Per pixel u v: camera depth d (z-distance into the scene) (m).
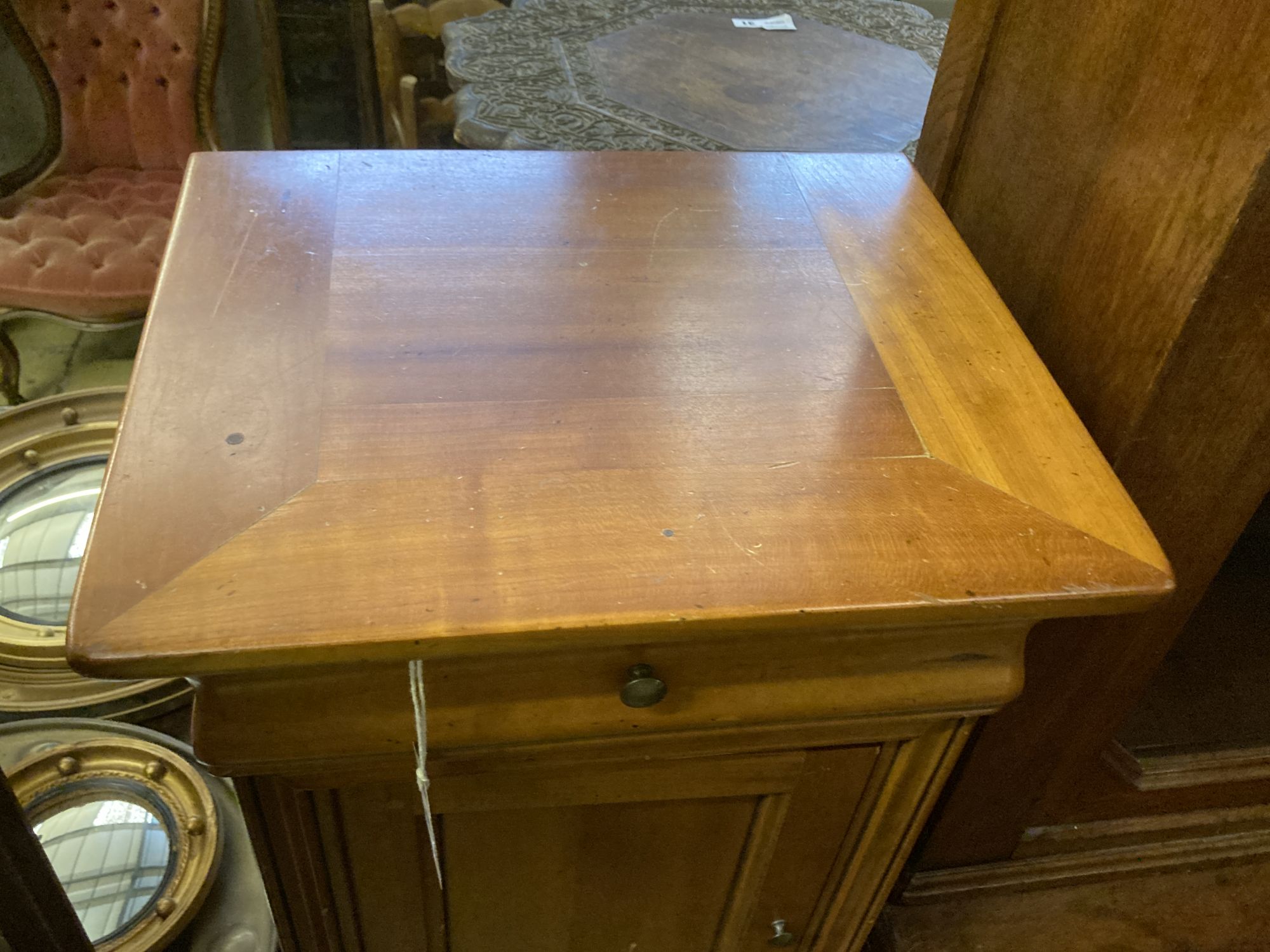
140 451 0.58
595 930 0.86
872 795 0.75
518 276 0.75
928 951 1.14
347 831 0.68
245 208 0.78
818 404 0.66
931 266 0.81
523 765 0.65
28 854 0.54
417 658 0.51
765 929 0.89
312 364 0.65
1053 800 1.10
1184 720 1.17
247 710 0.57
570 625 0.51
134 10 1.71
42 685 1.24
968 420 0.66
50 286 1.55
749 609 0.52
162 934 0.96
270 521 0.54
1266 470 0.77
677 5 1.85
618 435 0.62
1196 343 0.67
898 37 1.81
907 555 0.56
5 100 1.97
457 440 0.61
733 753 0.68
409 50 2.17
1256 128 0.58
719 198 0.87
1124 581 0.56
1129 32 0.69
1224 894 1.20
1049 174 0.80
